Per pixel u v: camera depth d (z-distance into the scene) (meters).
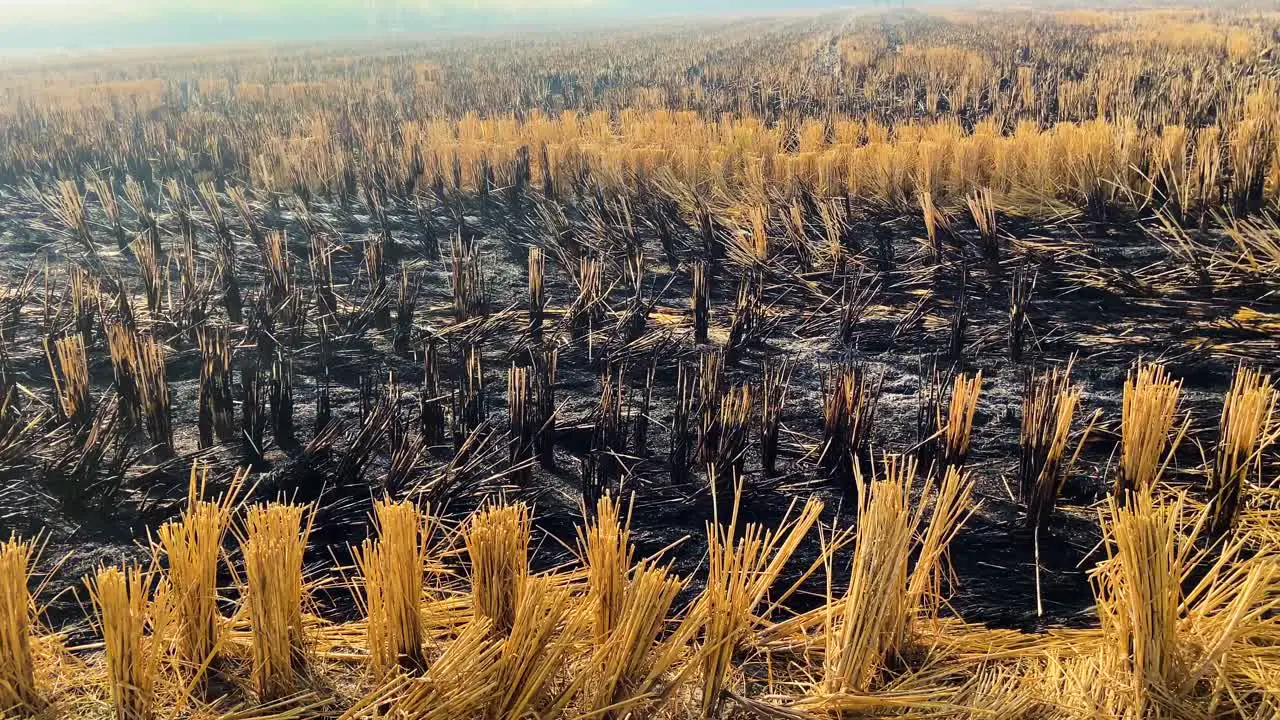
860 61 23.72
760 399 5.02
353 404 5.16
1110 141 8.56
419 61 37.16
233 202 9.92
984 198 7.84
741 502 4.07
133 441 4.67
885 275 6.99
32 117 17.80
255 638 2.69
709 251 7.54
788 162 9.26
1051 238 7.67
